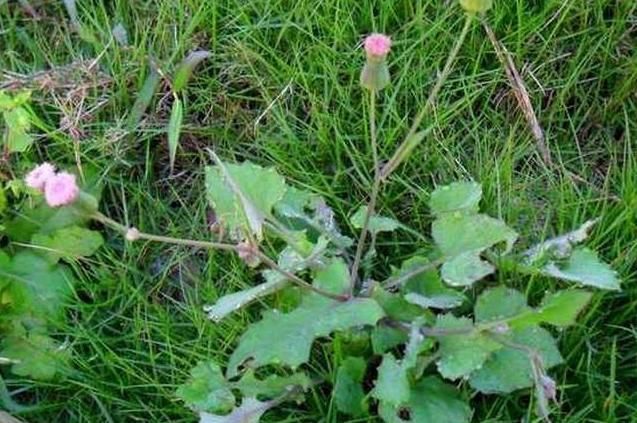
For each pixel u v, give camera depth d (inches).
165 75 18.0
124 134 17.6
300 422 15.5
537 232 16.6
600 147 17.6
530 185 17.0
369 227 16.1
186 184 17.8
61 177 13.6
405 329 15.1
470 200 16.0
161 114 18.1
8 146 17.0
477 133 17.3
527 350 13.9
